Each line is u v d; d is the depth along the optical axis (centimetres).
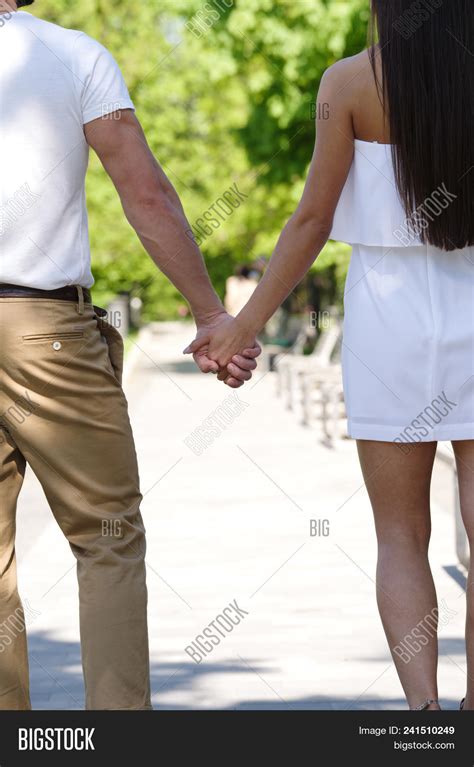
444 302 652
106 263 3484
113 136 633
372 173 656
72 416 628
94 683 625
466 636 668
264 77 3809
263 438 2609
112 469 636
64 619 1141
